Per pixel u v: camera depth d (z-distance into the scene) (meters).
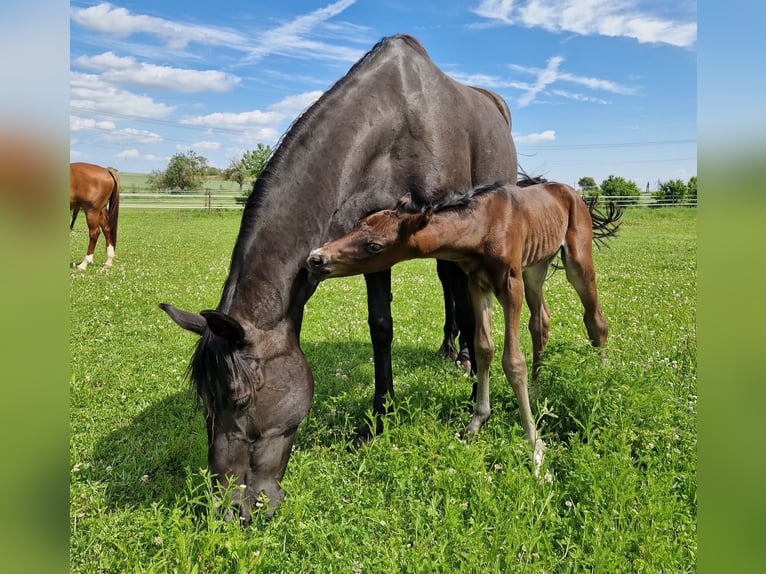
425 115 4.34
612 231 5.95
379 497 3.35
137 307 8.56
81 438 4.37
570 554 2.83
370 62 4.25
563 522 3.09
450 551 2.86
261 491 3.23
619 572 2.66
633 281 10.51
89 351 6.36
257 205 3.45
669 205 33.38
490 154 5.23
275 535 3.07
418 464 3.66
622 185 37.75
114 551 2.99
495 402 4.62
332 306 9.01
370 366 6.07
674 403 4.13
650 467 3.42
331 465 3.79
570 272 5.16
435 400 4.68
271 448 3.27
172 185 51.88
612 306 8.24
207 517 3.03
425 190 4.31
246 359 3.20
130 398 5.16
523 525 2.97
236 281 3.36
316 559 2.89
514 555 2.77
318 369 5.87
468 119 4.90
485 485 3.26
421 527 3.08
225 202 39.16
